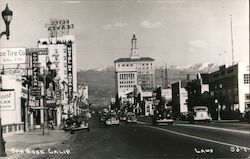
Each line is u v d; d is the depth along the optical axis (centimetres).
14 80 3734
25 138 3102
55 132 4031
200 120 4819
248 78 5856
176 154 1806
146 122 6406
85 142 2719
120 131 3812
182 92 8844
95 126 5456
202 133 2909
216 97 6744
